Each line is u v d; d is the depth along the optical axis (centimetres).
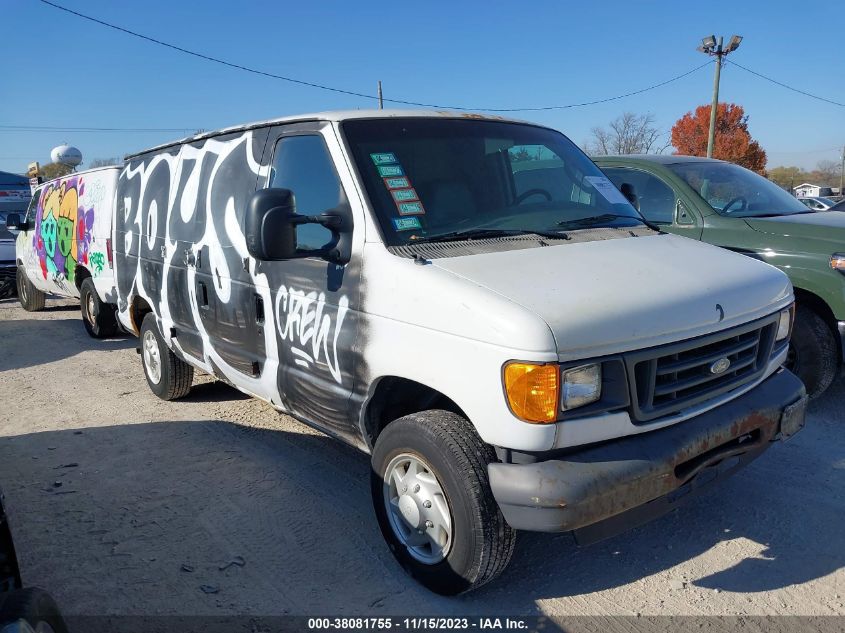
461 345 297
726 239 588
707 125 4862
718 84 3142
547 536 393
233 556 377
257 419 593
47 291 1093
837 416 547
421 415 328
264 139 438
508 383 279
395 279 328
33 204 1109
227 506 435
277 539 394
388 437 339
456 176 383
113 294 759
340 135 375
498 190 393
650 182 658
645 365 295
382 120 391
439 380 309
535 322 277
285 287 402
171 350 600
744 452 332
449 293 304
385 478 347
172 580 356
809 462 470
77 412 632
